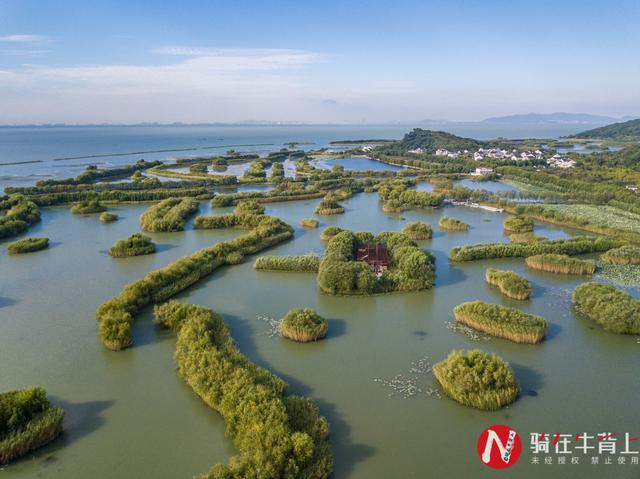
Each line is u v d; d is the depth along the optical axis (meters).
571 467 39.94
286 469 36.97
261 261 92.38
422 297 78.25
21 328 66.25
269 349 60.44
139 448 42.09
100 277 88.88
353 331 65.88
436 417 46.62
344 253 89.50
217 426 45.06
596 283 74.44
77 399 49.31
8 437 40.94
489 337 63.84
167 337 63.03
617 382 52.97
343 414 47.09
